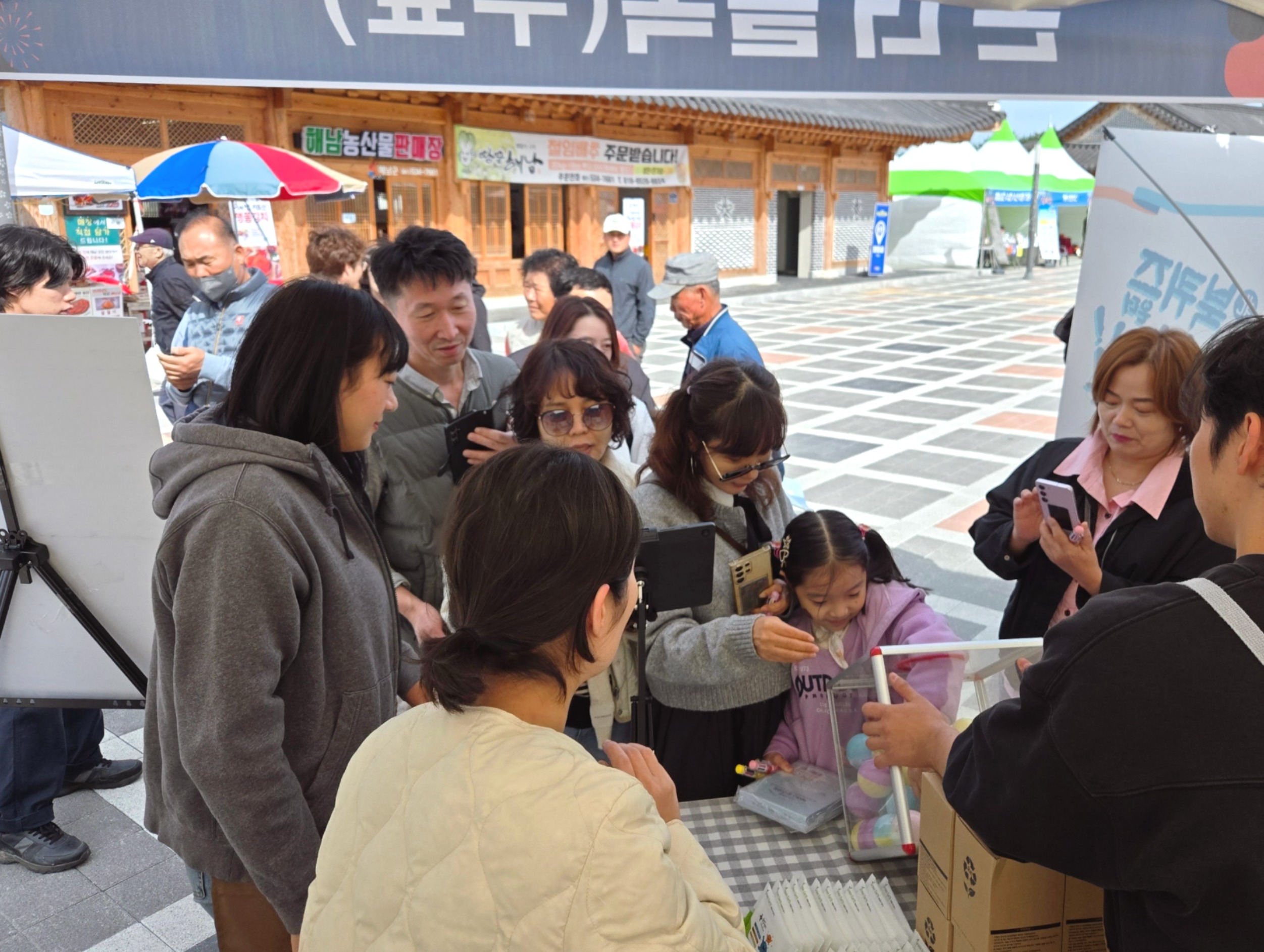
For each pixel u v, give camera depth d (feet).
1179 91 6.12
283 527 4.31
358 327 4.58
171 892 8.28
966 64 5.91
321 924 2.94
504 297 54.08
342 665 4.70
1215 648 2.85
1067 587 7.20
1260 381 2.91
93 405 5.72
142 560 6.07
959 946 4.24
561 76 5.57
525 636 2.80
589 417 6.41
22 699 6.45
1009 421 28.12
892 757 4.61
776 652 5.52
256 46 5.22
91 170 23.95
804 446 25.38
